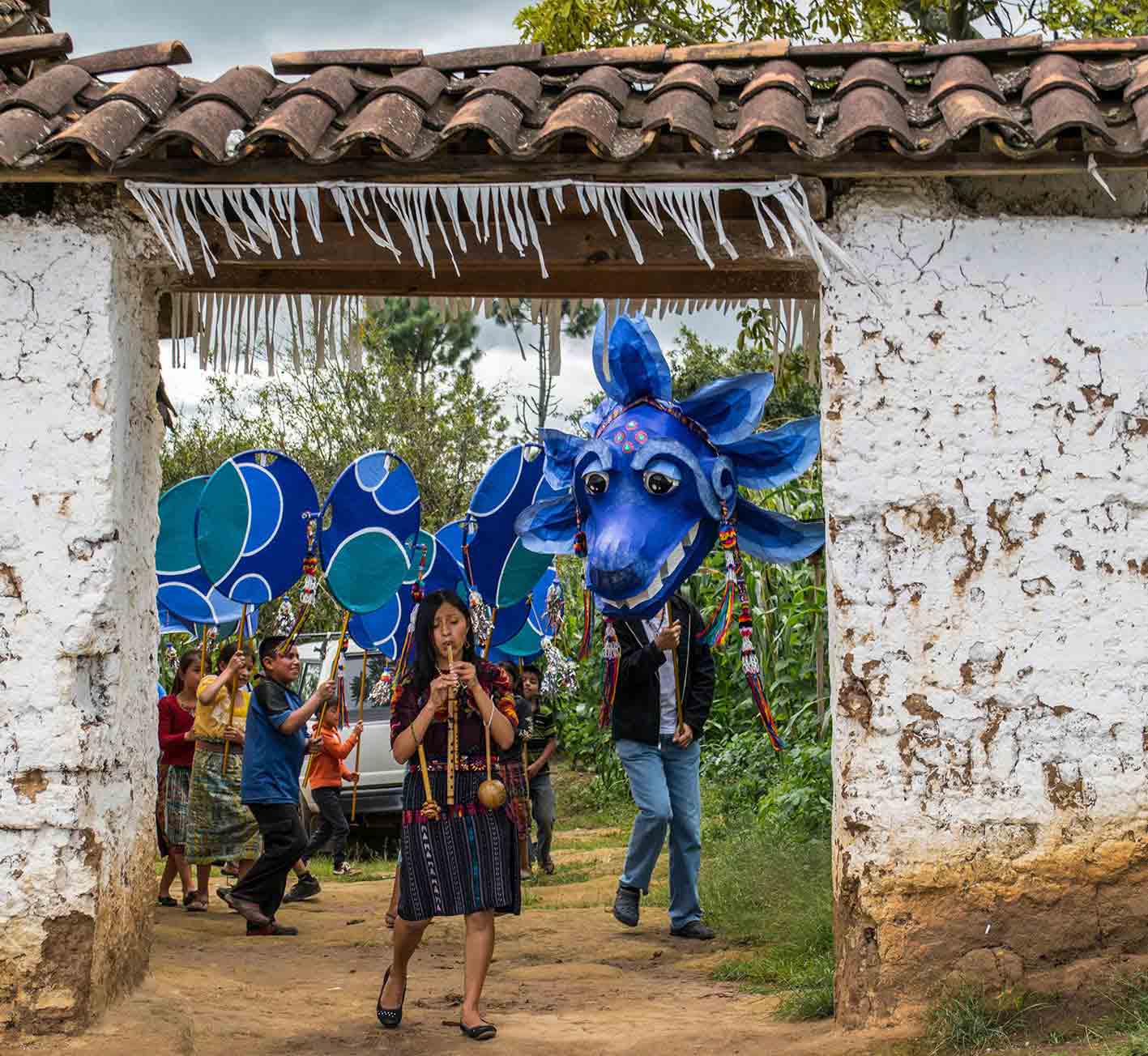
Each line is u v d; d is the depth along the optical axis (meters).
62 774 4.77
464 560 6.64
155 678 5.50
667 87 4.77
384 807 11.96
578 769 16.19
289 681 7.75
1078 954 4.55
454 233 4.96
